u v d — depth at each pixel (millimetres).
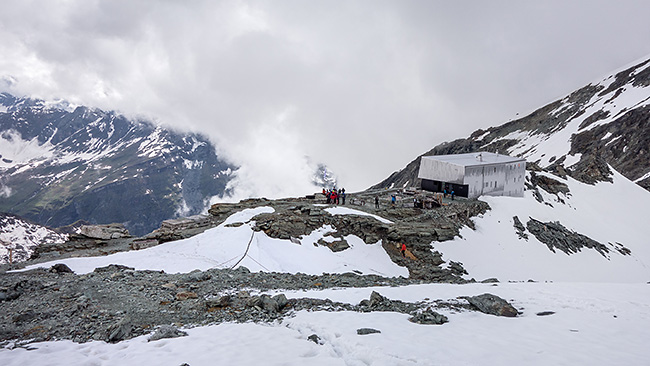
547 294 20016
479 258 44656
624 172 102688
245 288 21391
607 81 164250
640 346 12594
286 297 19000
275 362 10961
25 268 27516
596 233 61562
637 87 135750
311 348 12203
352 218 44625
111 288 20156
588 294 19875
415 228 45156
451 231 47188
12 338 13594
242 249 32875
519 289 21266
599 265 51094
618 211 72812
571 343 12859
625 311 16844
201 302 18406
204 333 13844
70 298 18391
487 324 15234
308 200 53750
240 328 14328
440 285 22672
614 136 116250
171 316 16422
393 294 20000
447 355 11516
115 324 14508
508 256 47125
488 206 57844
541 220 58281
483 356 11516
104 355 11828
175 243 34906
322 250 38625
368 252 41281
